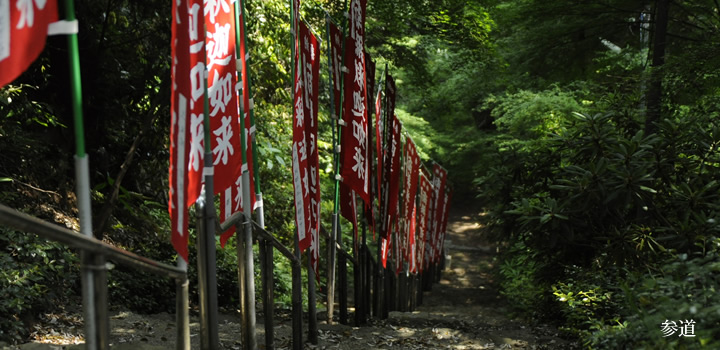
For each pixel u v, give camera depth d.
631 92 8.76
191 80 3.28
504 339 7.06
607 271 6.93
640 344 3.65
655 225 7.01
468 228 28.50
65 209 7.46
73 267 6.43
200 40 3.37
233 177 3.97
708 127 7.35
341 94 6.77
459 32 12.94
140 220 8.75
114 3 7.75
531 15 12.19
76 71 2.31
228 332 6.18
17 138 6.33
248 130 4.71
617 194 6.30
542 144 8.86
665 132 7.01
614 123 8.67
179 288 2.97
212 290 3.40
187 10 3.01
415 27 15.01
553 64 13.37
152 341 5.41
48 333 5.16
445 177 16.36
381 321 8.80
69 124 7.72
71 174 7.95
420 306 15.37
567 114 13.14
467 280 19.89
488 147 21.22
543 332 7.82
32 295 5.07
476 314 13.62
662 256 6.21
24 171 6.96
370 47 14.80
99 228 6.78
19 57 2.13
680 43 11.62
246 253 4.22
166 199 10.11
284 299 10.16
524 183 8.82
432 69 16.78
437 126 23.77
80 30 7.52
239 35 4.30
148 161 9.02
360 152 6.88
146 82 8.06
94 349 2.23
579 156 7.65
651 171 6.78
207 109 3.41
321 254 13.29
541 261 8.93
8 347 4.17
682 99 9.16
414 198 11.73
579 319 6.61
